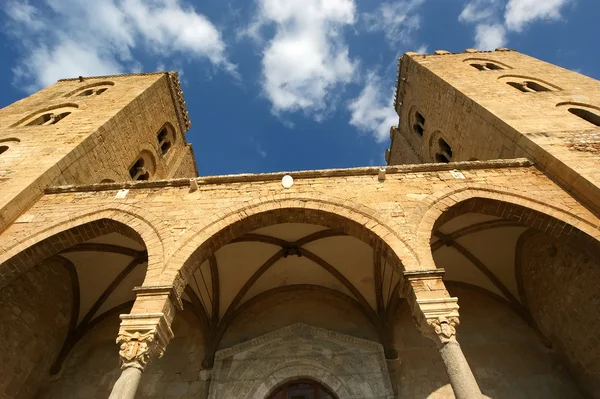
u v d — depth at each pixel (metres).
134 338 8.41
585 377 12.35
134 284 15.19
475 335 14.23
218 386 12.88
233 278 15.10
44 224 11.55
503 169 12.94
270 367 13.34
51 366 14.00
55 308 14.27
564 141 13.34
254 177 12.87
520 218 11.48
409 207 11.27
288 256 14.99
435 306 8.62
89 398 13.18
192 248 10.34
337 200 11.63
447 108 21.27
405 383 12.82
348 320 14.84
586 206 11.03
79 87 25.36
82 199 12.70
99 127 17.50
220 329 14.62
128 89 23.69
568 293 12.76
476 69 23.59
